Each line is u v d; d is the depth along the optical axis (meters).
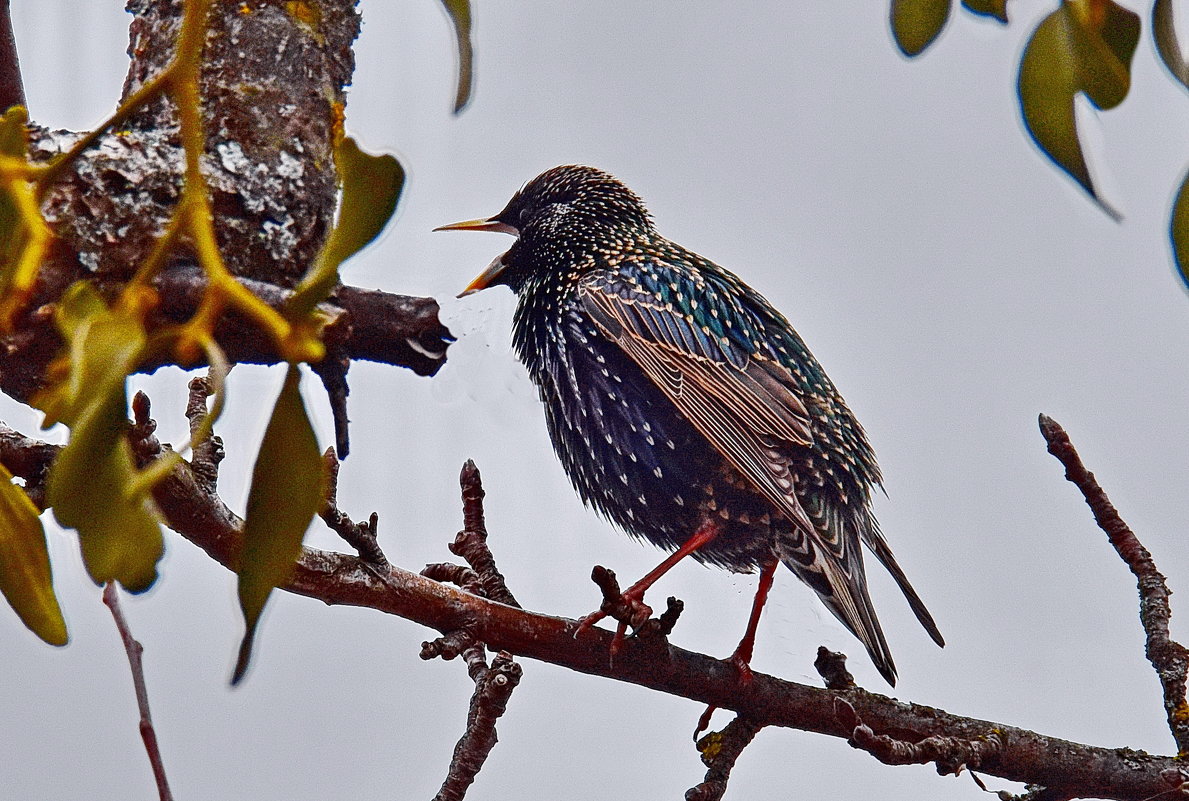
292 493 2.46
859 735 6.67
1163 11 3.78
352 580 6.04
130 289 2.53
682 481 8.98
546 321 9.53
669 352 9.11
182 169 5.79
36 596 3.21
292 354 2.45
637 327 9.19
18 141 2.99
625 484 9.17
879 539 9.42
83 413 2.39
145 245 5.54
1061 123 3.84
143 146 5.80
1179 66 3.79
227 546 5.56
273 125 6.12
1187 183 3.75
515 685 5.91
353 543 6.04
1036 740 7.11
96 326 2.45
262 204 5.95
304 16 6.39
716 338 9.16
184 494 5.44
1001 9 4.51
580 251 9.72
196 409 5.66
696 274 9.54
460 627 6.20
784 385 9.10
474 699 6.00
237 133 6.03
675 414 9.09
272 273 5.94
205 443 5.63
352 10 6.68
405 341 6.34
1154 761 7.20
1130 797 7.14
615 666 6.55
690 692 6.76
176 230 2.57
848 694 7.06
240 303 2.48
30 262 2.78
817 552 8.70
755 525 8.87
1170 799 7.09
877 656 8.26
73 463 2.40
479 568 6.54
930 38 4.59
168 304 5.33
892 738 7.00
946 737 6.98
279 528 2.44
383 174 2.46
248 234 5.89
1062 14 3.81
